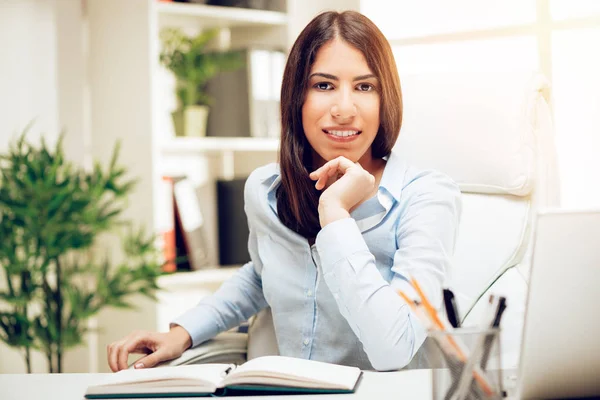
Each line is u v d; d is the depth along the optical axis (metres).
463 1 2.43
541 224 0.87
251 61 3.00
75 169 3.05
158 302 2.69
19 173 2.57
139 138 2.86
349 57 1.41
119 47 2.92
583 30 2.29
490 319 0.87
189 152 3.23
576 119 2.30
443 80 1.70
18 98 3.00
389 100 1.44
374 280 1.23
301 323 1.46
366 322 1.21
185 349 1.52
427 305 0.88
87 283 3.06
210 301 1.59
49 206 2.49
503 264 1.56
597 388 0.95
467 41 2.42
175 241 2.94
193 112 2.97
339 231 1.26
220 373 1.11
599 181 2.30
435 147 1.67
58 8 3.04
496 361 0.86
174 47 3.04
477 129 1.63
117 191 2.64
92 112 3.04
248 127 3.02
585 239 0.88
